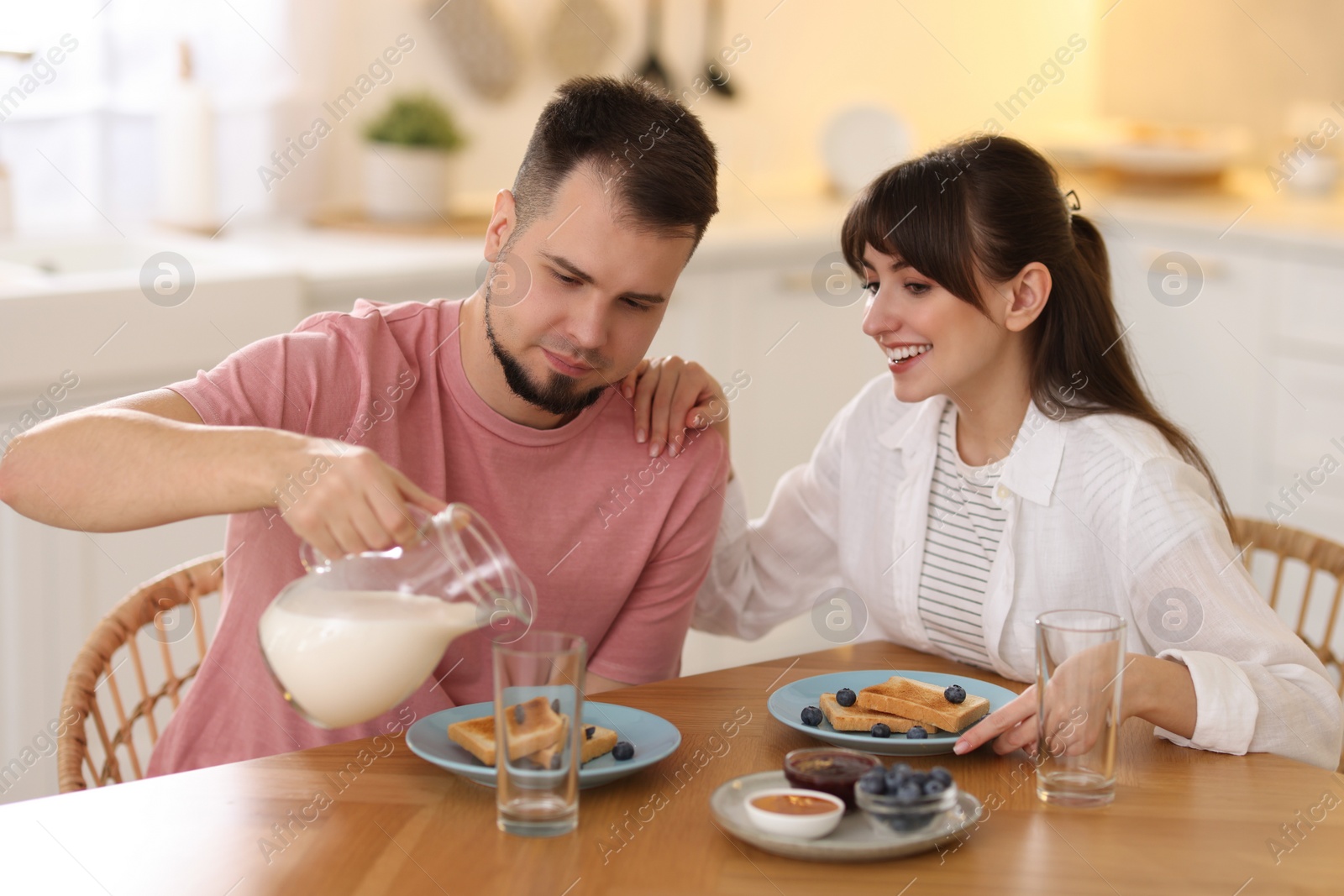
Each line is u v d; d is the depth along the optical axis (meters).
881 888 0.83
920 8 3.45
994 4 3.59
